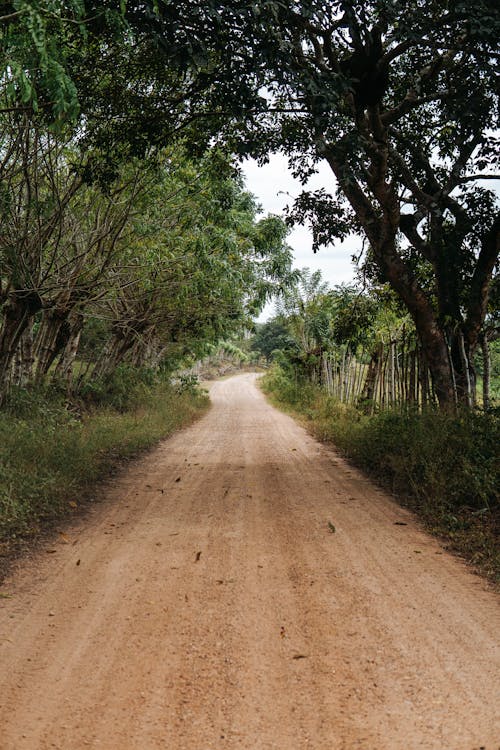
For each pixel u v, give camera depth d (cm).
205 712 313
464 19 878
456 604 462
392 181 1270
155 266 1547
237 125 1200
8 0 534
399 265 1155
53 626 426
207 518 744
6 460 882
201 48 750
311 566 554
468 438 883
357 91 982
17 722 305
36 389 1594
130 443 1366
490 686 337
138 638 404
